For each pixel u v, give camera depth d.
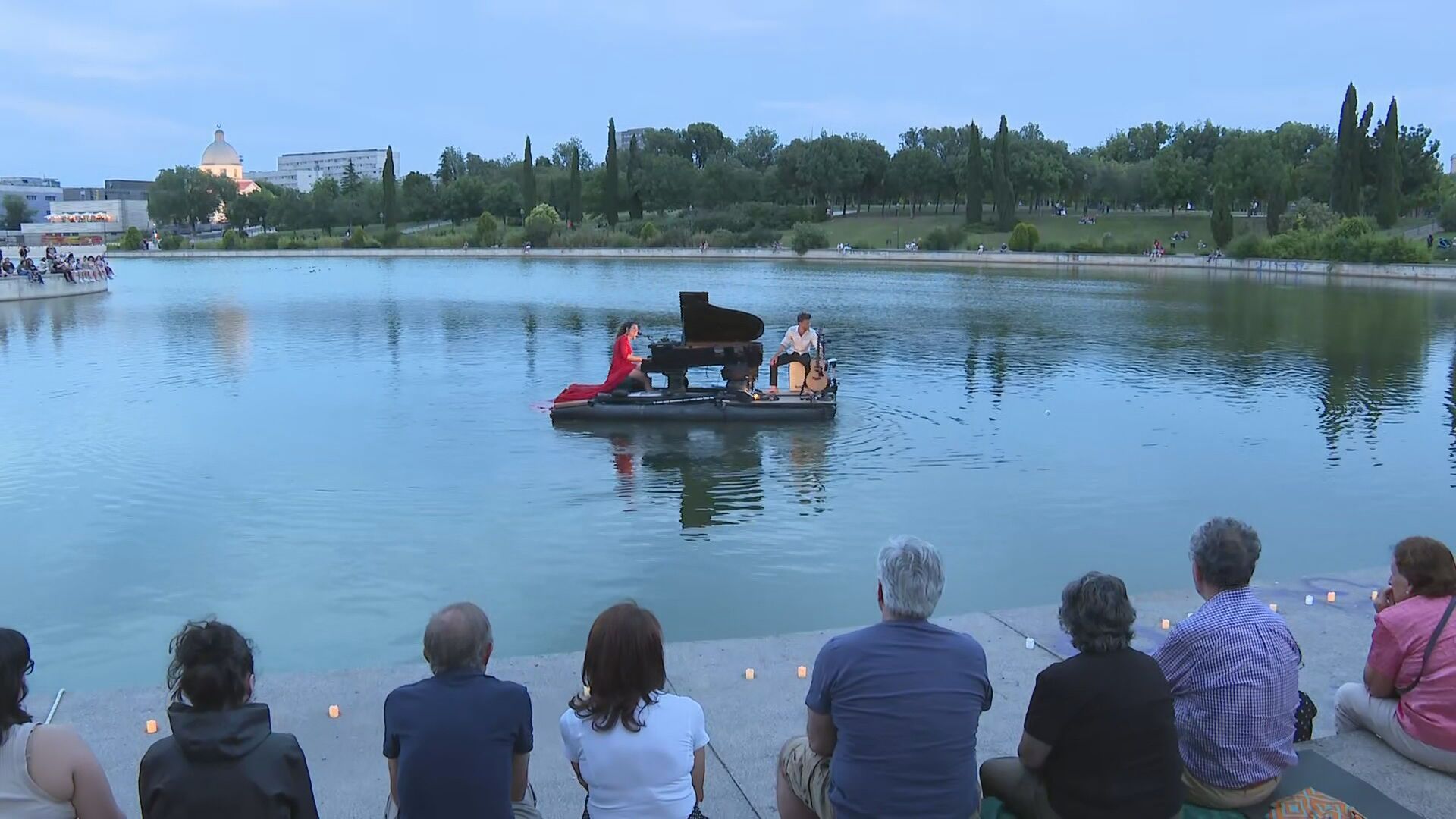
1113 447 15.66
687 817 3.60
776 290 49.72
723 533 11.20
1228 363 24.98
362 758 4.99
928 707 3.49
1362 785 4.32
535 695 5.68
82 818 3.35
